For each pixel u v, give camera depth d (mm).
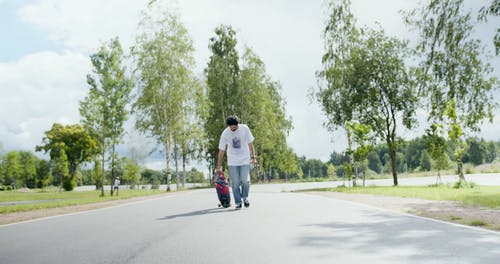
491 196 11555
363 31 30172
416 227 6125
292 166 72875
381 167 150375
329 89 30453
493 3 13328
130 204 13352
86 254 4578
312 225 6539
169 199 16125
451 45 14977
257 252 4496
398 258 4035
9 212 12141
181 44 37281
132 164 47125
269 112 49875
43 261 4270
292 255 4301
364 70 29422
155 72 36906
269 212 8781
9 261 4316
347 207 9953
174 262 4086
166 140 36969
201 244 5047
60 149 69438
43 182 98000
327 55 30688
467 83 15742
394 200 12031
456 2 14609
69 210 11508
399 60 29719
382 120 30141
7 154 90938
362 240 5070
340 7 30156
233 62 49688
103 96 29859
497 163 61031
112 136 30094
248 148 9961
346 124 28766
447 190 16406
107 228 6816
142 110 37406
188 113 38781
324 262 3949
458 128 21344
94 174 65875
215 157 53531
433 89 16375
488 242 4781
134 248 4875
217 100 49094
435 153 23609
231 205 11000
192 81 38156
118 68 30047
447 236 5254
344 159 34219
